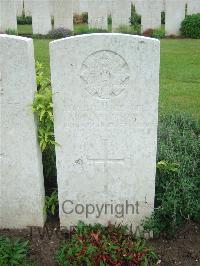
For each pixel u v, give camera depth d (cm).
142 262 138
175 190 154
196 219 161
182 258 146
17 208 157
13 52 135
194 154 183
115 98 139
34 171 151
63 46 134
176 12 514
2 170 151
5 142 147
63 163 150
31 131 145
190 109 265
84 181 152
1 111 143
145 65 134
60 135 146
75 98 140
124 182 151
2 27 530
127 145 145
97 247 142
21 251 142
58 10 526
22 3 694
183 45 460
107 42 132
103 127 144
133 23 539
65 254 142
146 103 139
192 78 335
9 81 139
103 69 136
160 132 204
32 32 540
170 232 154
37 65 186
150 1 521
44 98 143
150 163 147
